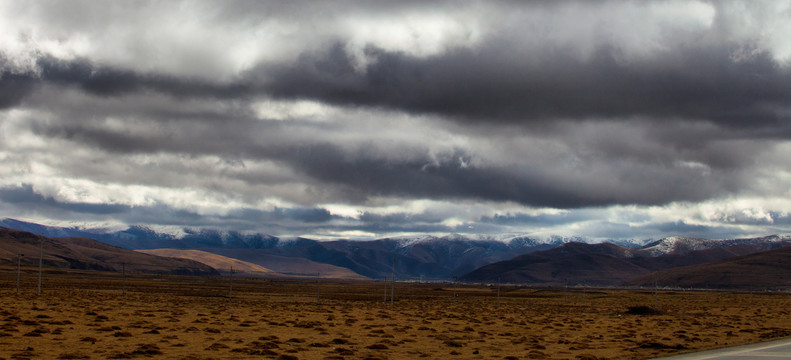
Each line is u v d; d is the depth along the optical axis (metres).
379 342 70.81
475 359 58.41
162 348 60.28
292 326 89.38
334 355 58.59
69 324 79.44
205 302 164.25
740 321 118.31
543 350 66.62
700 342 74.38
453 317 121.38
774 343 69.56
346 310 139.12
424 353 62.06
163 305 139.12
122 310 111.75
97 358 52.34
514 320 115.50
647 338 80.50
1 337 63.19
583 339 79.12
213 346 61.25
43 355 52.84
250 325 88.62
